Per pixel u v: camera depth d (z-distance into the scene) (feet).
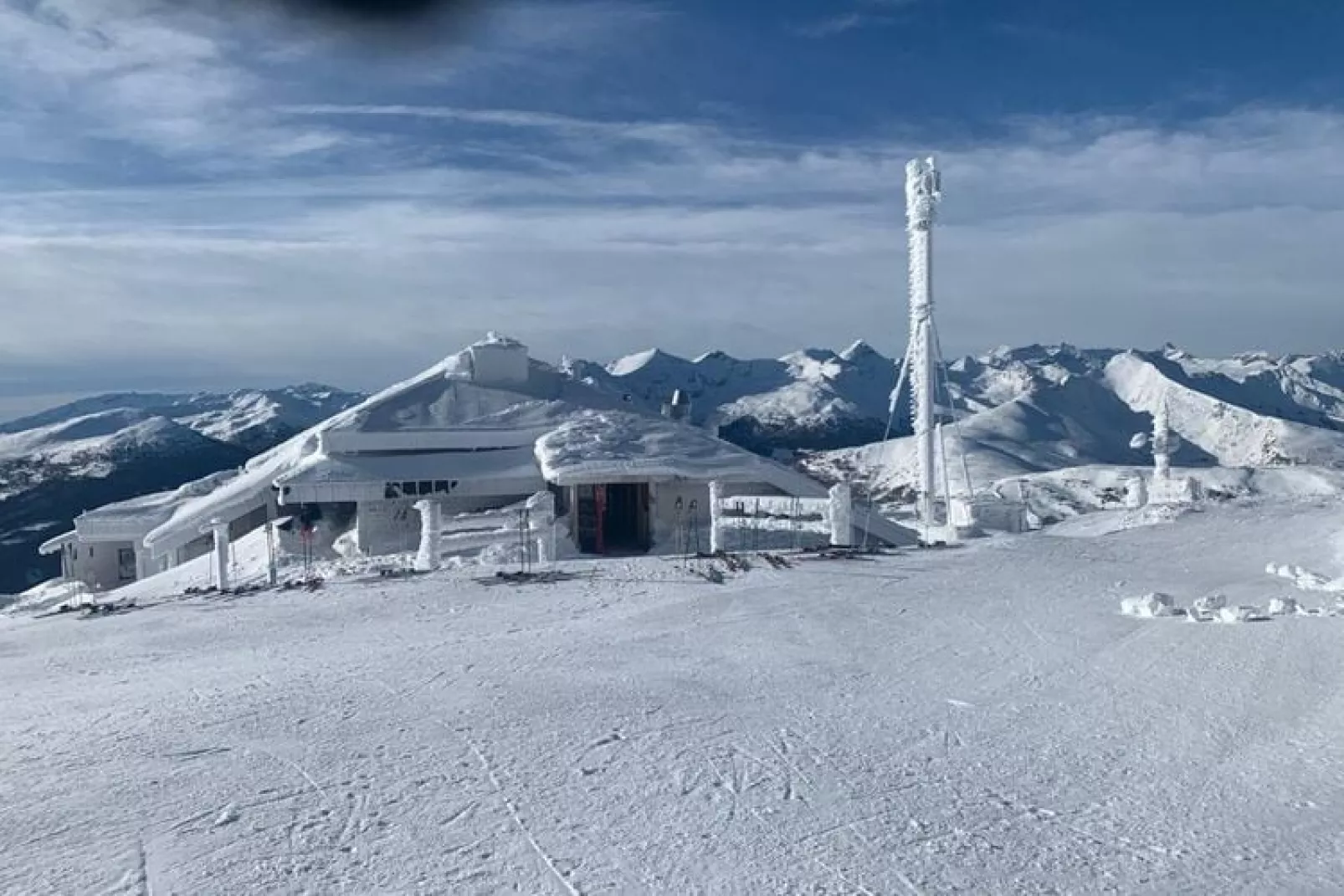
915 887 21.56
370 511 90.74
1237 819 25.21
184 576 92.02
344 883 21.57
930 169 96.48
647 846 23.53
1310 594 55.21
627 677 39.55
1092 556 70.03
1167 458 118.11
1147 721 33.35
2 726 34.53
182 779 27.99
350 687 38.29
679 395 129.80
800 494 95.81
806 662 42.14
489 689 37.70
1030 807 26.04
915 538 93.61
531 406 107.96
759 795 26.76
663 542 88.33
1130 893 21.30
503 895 21.06
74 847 23.45
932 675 39.86
